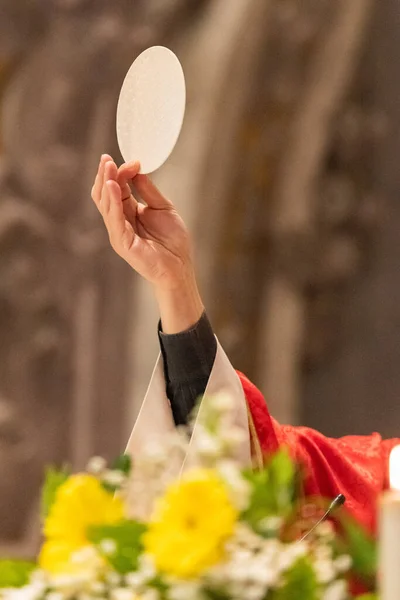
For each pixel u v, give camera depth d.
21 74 11.36
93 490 2.05
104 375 11.59
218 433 2.02
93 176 11.45
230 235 11.84
